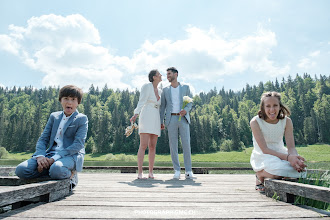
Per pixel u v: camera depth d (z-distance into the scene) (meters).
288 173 2.13
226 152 78.88
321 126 84.19
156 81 3.87
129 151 85.56
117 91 158.38
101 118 104.62
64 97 2.42
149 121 3.65
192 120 85.62
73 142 2.32
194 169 5.41
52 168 2.02
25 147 81.81
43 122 93.38
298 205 1.75
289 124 2.47
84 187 2.62
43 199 1.79
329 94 109.06
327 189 1.42
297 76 133.88
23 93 146.62
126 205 1.71
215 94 159.12
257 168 2.37
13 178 2.18
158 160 61.78
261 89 139.38
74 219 1.32
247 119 101.44
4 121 89.12
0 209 2.17
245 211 1.56
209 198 2.02
